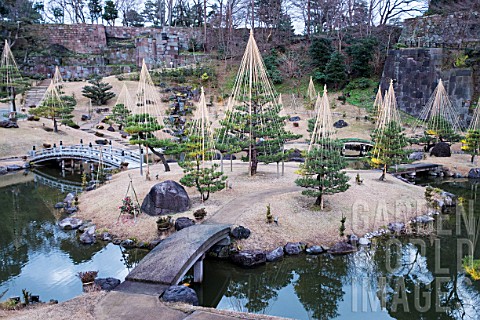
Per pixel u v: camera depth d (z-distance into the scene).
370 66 55.94
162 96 52.38
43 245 18.73
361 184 25.39
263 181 25.42
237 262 16.16
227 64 63.72
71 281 15.06
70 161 37.28
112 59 69.12
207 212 19.80
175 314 10.13
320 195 20.62
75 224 20.48
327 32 63.50
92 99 54.88
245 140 26.19
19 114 45.34
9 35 61.62
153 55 67.00
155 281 12.11
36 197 27.23
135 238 18.03
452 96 44.00
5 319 10.20
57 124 46.72
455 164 33.50
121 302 10.88
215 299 14.62
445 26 49.00
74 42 70.00
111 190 24.12
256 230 18.06
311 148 21.88
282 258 16.75
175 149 25.06
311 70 59.25
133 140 25.05
